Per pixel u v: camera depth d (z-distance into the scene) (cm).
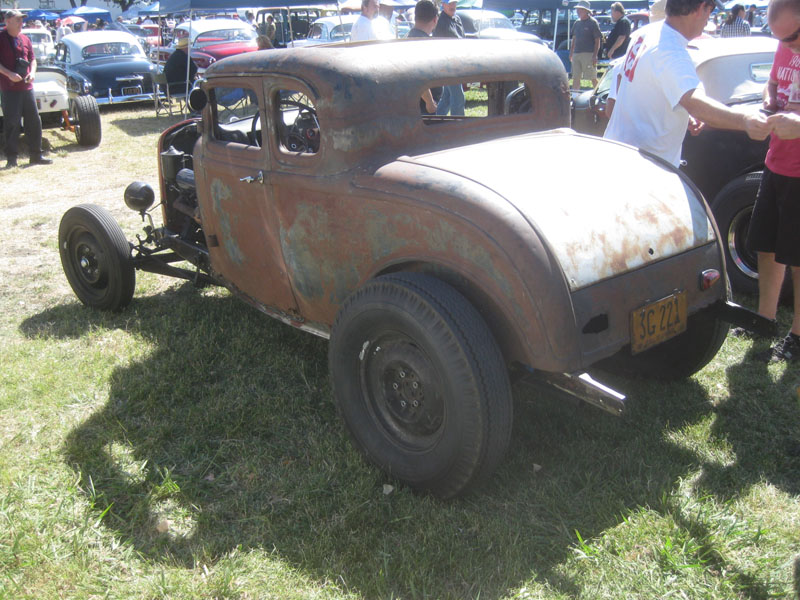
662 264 272
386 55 299
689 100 323
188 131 482
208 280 437
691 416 323
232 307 462
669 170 308
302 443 314
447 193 255
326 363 385
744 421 318
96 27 2666
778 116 291
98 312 467
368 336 277
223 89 370
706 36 528
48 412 343
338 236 297
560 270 239
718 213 442
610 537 247
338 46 335
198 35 1623
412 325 251
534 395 342
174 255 479
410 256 270
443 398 250
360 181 282
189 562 246
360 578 235
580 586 227
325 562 241
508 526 253
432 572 234
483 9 1709
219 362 387
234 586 232
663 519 253
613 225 261
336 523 260
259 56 327
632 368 360
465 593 227
